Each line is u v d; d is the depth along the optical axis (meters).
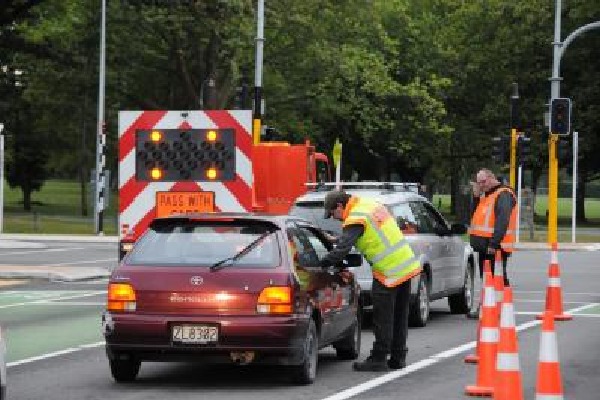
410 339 39.81
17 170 187.12
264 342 28.17
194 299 28.45
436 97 169.12
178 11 125.06
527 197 120.56
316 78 142.50
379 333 32.09
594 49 168.38
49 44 138.88
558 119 82.81
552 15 168.62
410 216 44.00
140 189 46.62
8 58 143.88
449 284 46.81
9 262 79.75
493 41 176.00
